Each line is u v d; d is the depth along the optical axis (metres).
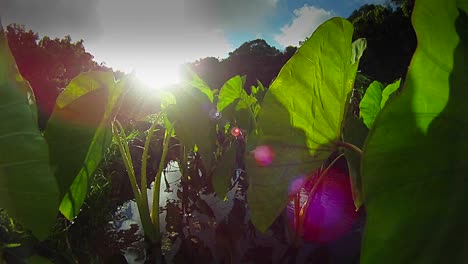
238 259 2.70
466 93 0.77
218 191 3.43
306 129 1.57
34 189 1.20
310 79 1.53
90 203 2.89
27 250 1.77
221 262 2.66
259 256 2.73
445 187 0.77
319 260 2.63
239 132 5.46
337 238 2.93
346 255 2.68
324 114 1.55
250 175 1.62
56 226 2.23
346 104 1.54
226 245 2.97
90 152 1.96
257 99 5.38
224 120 5.28
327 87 1.53
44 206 1.21
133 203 4.29
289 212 3.52
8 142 1.16
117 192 4.18
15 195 1.20
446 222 0.75
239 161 5.80
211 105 3.77
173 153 6.54
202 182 5.35
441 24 0.79
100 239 2.86
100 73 2.07
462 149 0.77
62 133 1.92
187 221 3.62
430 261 0.75
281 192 1.61
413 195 0.78
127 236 3.13
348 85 1.52
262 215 1.62
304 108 1.56
